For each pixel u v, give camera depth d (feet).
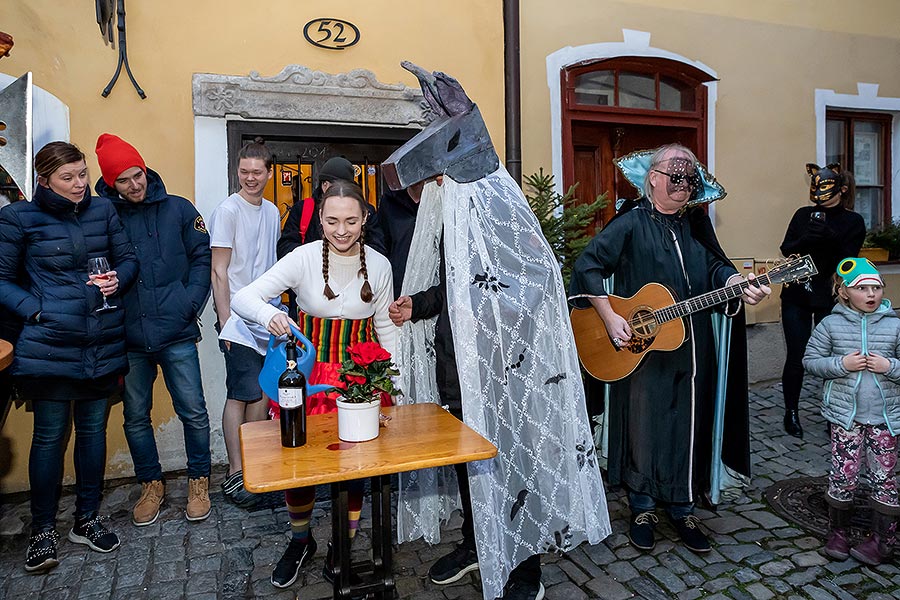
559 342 8.13
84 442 10.11
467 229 7.72
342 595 7.02
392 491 11.12
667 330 9.55
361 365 6.52
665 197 9.70
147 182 10.73
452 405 8.20
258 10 13.07
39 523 9.68
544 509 8.02
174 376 11.05
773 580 9.05
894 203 21.08
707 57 17.89
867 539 9.62
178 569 9.59
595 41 16.51
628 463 10.03
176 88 12.66
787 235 14.88
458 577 9.08
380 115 13.83
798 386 14.85
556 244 14.01
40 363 9.18
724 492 11.57
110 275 9.07
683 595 8.75
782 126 19.06
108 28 12.09
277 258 11.39
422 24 14.34
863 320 9.48
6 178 11.92
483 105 14.99
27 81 10.86
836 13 19.56
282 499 11.85
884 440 9.32
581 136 17.12
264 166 11.30
